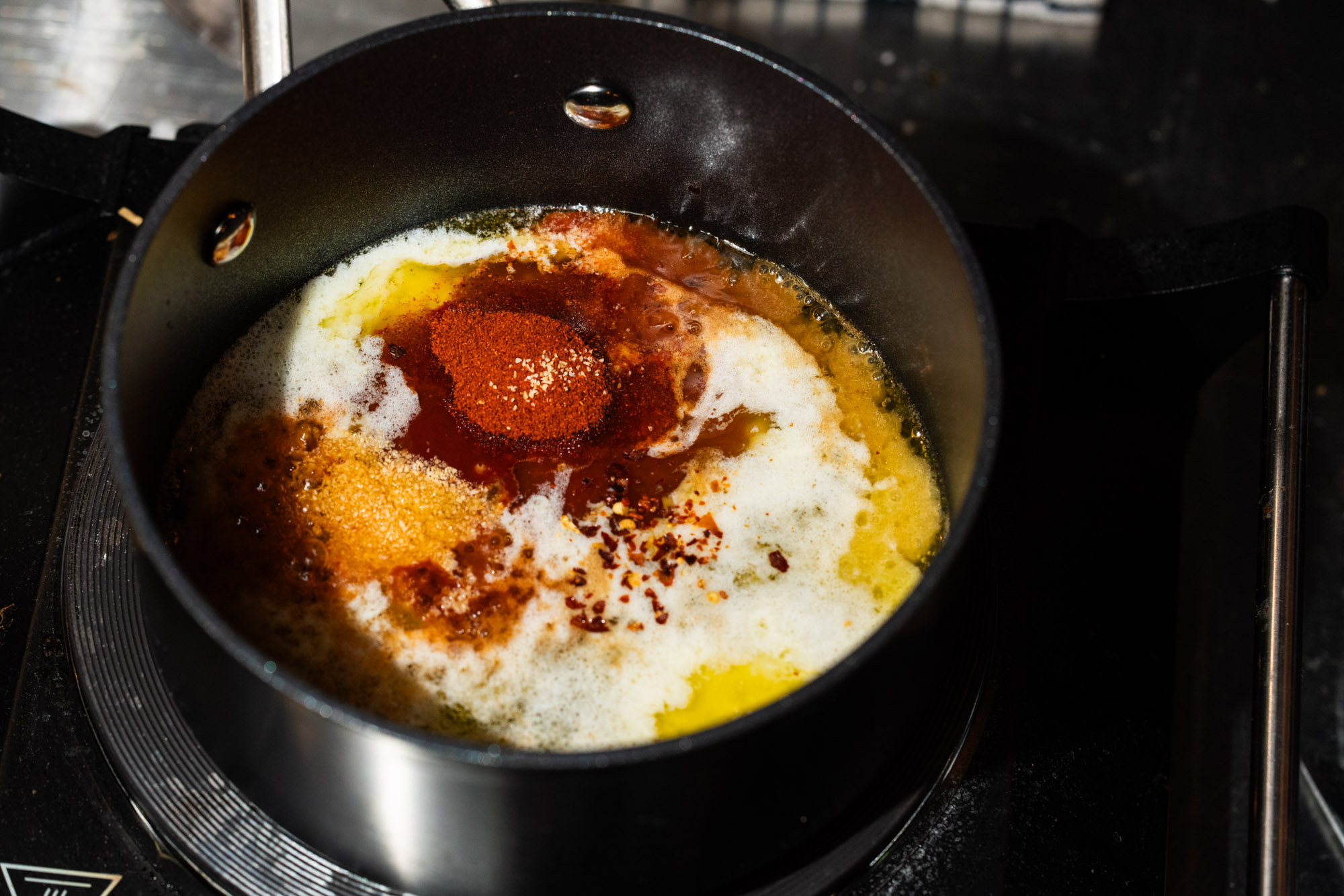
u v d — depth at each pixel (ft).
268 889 1.53
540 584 1.61
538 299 1.78
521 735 1.54
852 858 1.56
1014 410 1.78
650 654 1.58
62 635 1.63
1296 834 1.54
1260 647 1.61
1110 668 1.68
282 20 1.61
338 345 1.73
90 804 1.57
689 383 1.74
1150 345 1.84
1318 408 2.16
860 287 1.72
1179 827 1.90
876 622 1.60
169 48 2.27
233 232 1.59
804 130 1.60
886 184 1.57
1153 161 2.33
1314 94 2.37
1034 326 1.81
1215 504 1.96
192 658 1.45
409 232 1.80
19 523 1.68
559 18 1.56
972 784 1.62
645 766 1.34
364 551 1.63
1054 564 1.73
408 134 1.66
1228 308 1.78
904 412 1.72
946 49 2.38
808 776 1.48
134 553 1.62
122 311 1.42
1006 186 2.31
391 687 1.56
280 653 1.57
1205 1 2.43
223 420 1.68
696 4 2.36
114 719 1.58
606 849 1.45
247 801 1.56
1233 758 1.95
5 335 1.77
